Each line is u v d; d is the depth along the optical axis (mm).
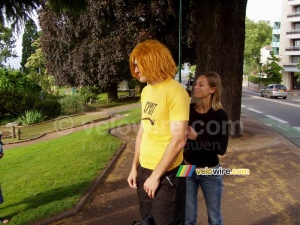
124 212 4320
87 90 29922
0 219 4039
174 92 2092
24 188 5188
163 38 16328
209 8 8586
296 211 4352
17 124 17297
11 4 5574
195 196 3115
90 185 5254
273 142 8828
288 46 51500
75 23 21484
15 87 18719
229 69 8773
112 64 21484
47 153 7922
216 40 8641
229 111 8969
